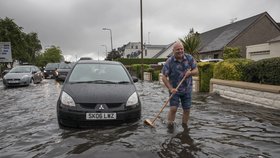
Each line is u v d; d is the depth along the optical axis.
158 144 3.91
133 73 29.22
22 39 38.97
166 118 5.69
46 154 3.57
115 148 3.73
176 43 5.08
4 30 36.12
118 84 5.65
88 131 4.57
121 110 4.83
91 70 6.16
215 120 5.49
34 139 4.27
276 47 18.36
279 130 4.73
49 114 6.26
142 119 5.56
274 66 6.94
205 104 7.60
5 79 14.70
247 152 3.62
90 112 4.69
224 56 21.78
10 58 30.16
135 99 5.14
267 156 3.48
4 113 6.52
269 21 30.55
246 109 6.75
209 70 10.91
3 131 4.79
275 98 6.71
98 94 4.97
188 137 4.27
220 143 3.98
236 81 8.66
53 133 4.55
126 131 4.57
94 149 3.69
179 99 5.17
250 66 8.12
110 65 6.48
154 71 22.41
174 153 3.55
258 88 7.26
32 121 5.53
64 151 3.66
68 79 5.82
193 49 19.17
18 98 9.50
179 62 5.11
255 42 30.27
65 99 4.89
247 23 31.22
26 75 15.28
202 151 3.64
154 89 13.09
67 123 4.81
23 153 3.65
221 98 8.91
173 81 5.21
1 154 3.62
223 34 34.50
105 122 4.78
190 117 5.79
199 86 11.18
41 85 15.80
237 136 4.36
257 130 4.73
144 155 3.48
